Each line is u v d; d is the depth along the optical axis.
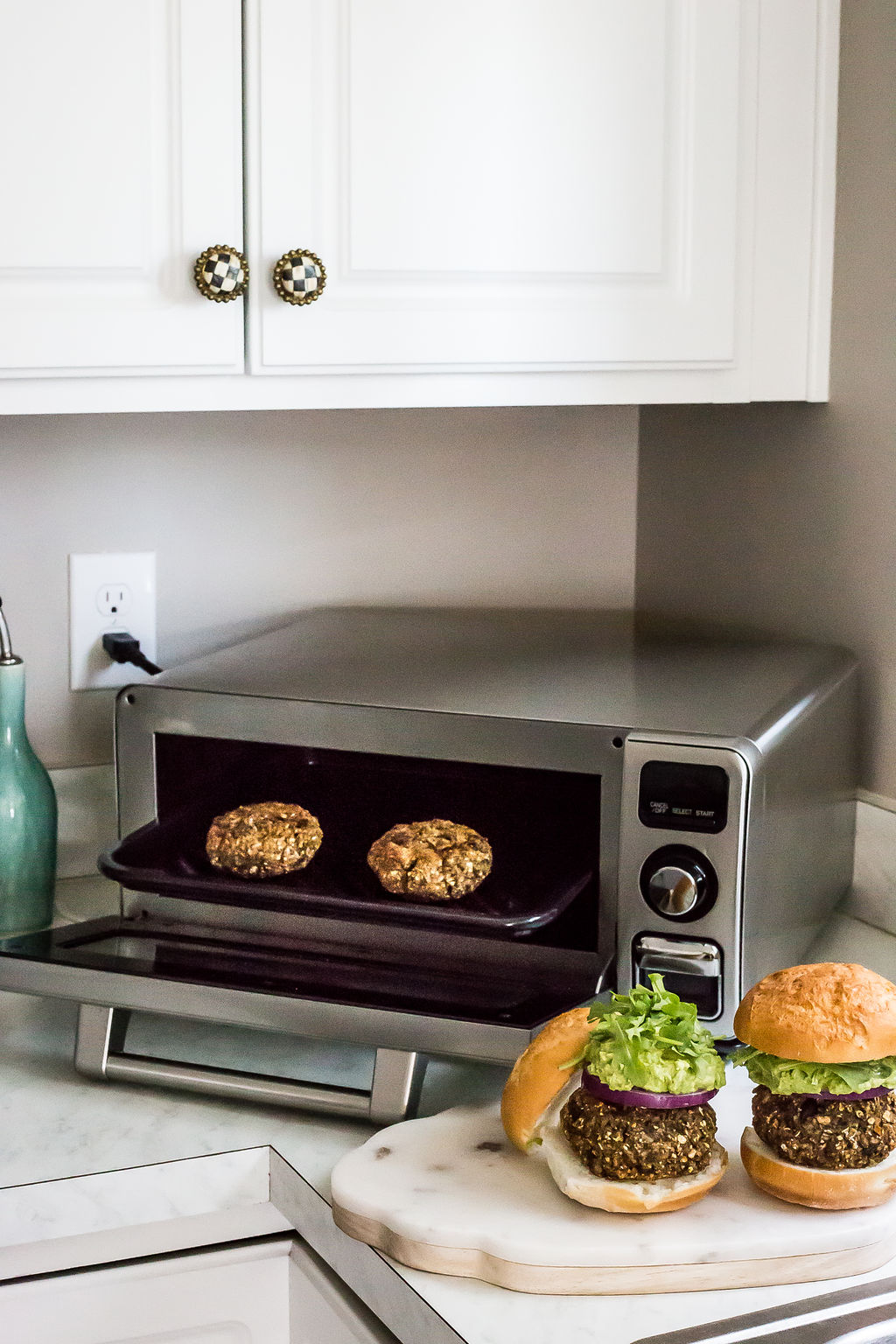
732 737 0.88
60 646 1.25
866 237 1.12
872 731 1.17
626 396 1.10
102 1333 0.85
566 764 0.92
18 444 1.21
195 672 1.07
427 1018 0.85
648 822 0.88
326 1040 0.97
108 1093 0.91
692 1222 0.74
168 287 0.94
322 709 0.97
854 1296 0.71
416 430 1.35
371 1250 0.76
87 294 0.92
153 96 0.91
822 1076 0.74
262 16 0.93
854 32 1.11
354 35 0.95
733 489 1.31
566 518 1.43
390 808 0.97
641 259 1.07
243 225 0.96
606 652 1.17
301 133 0.95
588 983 0.92
